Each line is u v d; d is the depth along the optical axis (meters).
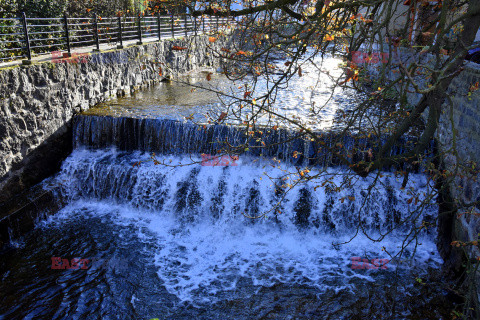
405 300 6.46
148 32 17.33
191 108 11.09
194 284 6.88
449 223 7.15
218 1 4.58
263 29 4.30
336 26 4.34
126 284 6.77
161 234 8.30
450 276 6.86
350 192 8.21
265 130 9.05
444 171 5.33
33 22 11.48
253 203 8.52
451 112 3.61
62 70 9.65
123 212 9.01
